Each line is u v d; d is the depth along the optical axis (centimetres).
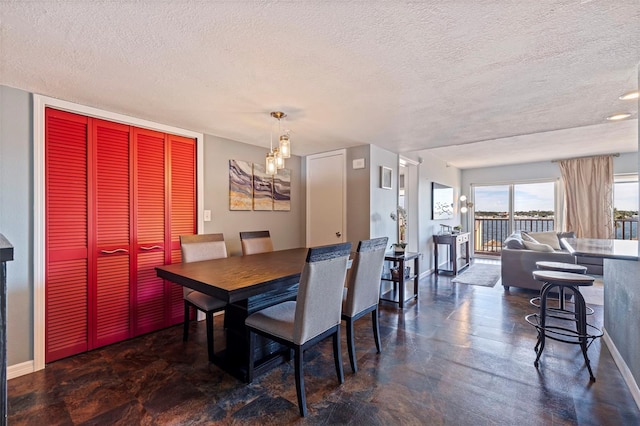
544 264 263
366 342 259
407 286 451
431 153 538
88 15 127
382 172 390
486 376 204
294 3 120
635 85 197
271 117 265
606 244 253
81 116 239
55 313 225
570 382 196
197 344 257
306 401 177
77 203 237
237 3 120
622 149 519
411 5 121
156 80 191
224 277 194
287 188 415
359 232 375
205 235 285
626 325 201
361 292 216
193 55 161
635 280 185
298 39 146
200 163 314
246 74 183
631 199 555
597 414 165
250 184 365
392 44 150
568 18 129
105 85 199
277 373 210
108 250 254
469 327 292
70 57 163
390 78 188
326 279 179
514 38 145
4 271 90
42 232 217
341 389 189
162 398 181
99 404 175
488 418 162
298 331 169
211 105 235
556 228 625
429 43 150
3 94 200
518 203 682
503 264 428
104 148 252
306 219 431
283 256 289
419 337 269
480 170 716
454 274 529
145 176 277
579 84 196
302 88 203
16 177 206
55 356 225
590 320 311
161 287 288
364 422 159
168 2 119
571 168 594
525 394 183
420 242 511
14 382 198
